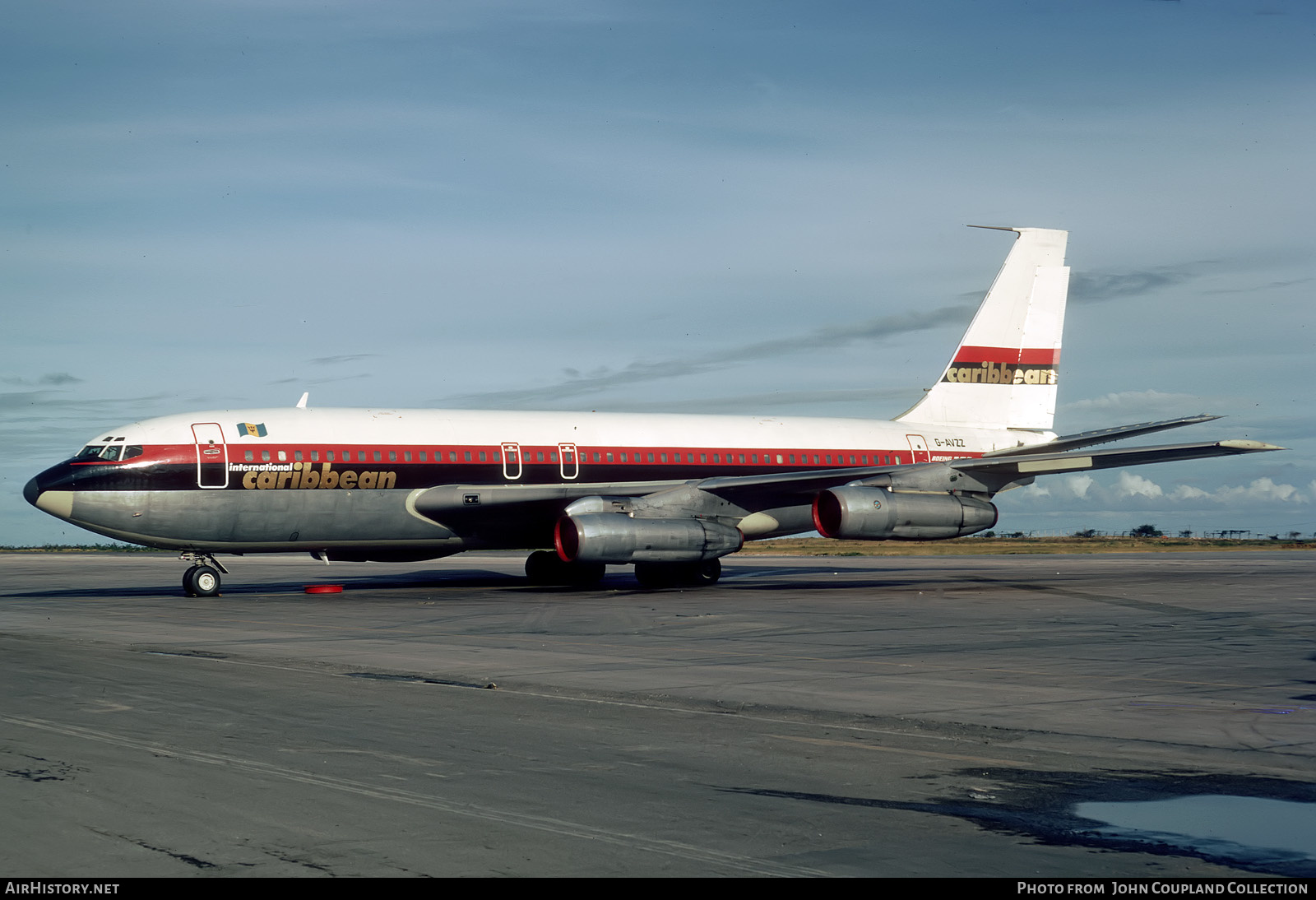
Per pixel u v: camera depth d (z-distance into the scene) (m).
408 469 32.56
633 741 10.90
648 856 7.28
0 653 17.98
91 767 9.71
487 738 11.04
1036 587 35.00
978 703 13.27
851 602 28.77
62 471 29.69
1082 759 10.20
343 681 14.91
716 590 33.62
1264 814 8.34
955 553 77.44
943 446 40.66
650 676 15.41
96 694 13.79
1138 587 35.22
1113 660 17.36
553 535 35.03
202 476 30.28
